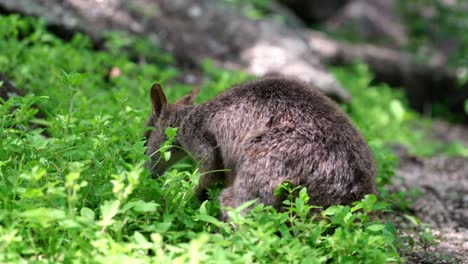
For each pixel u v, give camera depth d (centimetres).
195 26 2111
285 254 718
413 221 1018
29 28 1659
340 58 2603
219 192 909
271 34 2159
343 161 844
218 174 933
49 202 708
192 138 940
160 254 671
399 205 1152
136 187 751
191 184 812
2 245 668
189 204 870
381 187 1139
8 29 1396
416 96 2698
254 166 838
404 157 1802
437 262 898
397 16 3086
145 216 762
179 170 968
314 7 3028
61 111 1095
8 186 785
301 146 838
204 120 932
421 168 1702
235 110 905
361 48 2677
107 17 1919
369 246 734
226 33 2122
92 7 1923
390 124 2030
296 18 2809
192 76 1906
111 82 1553
